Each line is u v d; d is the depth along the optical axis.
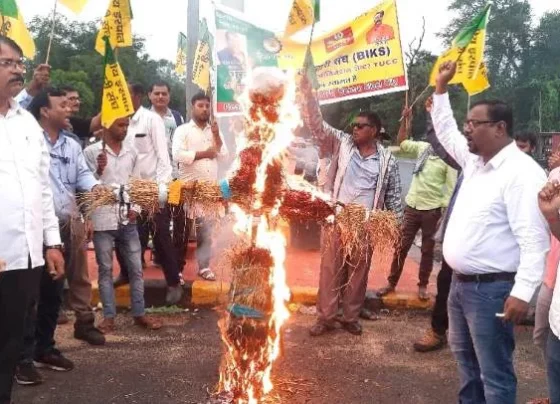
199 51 7.08
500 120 3.36
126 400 4.38
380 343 5.61
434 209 6.24
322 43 5.41
